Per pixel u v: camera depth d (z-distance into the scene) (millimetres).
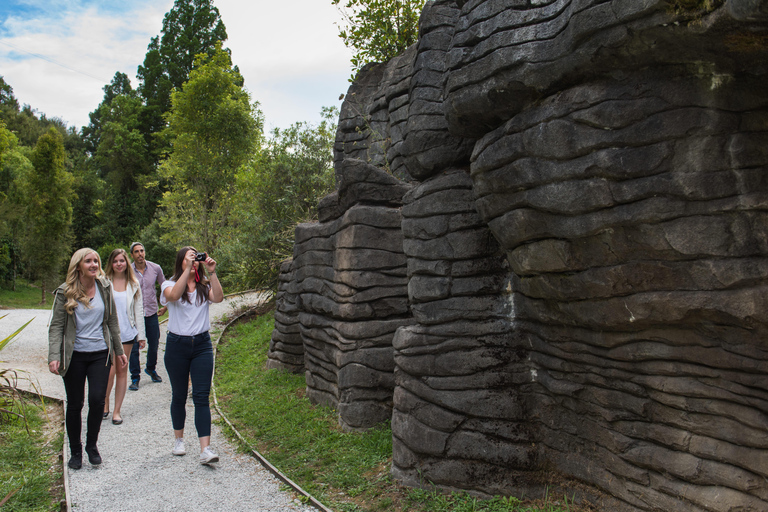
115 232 41062
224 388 7879
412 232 4594
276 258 14672
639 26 2598
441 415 4211
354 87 9570
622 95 2883
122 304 6414
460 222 4320
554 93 3242
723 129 2637
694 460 3076
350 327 5812
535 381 4090
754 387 2787
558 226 3295
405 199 4746
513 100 3422
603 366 3500
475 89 3543
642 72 2830
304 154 15469
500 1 3422
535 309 3893
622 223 2959
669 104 2738
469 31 3592
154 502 4152
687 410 3078
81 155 51188
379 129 8312
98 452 4980
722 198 2670
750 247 2643
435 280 4402
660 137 2770
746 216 2633
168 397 7445
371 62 9562
